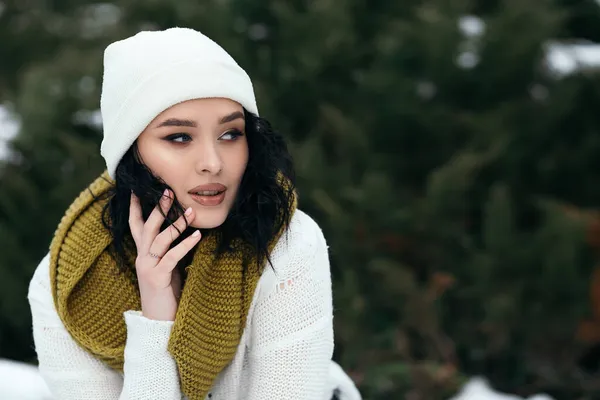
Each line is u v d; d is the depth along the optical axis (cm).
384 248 356
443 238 353
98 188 141
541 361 347
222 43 383
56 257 138
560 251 328
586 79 380
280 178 137
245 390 148
